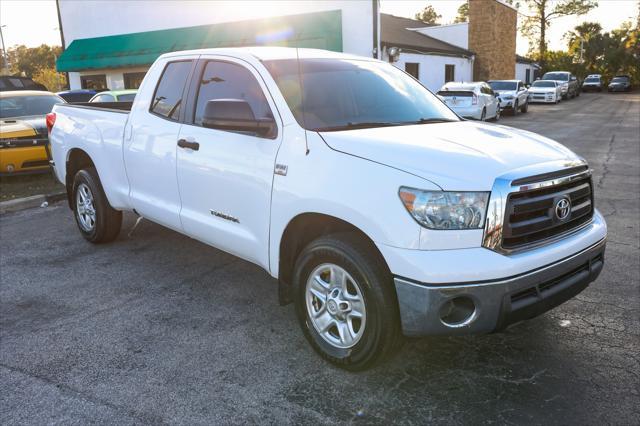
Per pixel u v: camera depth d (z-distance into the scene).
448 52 28.73
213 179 4.05
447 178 2.85
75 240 6.22
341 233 3.23
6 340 3.83
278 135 3.59
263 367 3.41
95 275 5.08
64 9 26.47
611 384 3.16
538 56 63.16
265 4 21.22
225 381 3.26
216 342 3.75
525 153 3.19
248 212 3.80
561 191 3.12
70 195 6.13
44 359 3.55
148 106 4.80
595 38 70.88
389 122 3.85
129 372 3.38
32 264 5.43
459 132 3.62
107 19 25.42
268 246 3.66
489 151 3.15
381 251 2.91
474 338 3.72
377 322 3.03
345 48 20.22
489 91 21.55
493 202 2.80
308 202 3.27
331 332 3.41
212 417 2.92
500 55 35.09
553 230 3.11
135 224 6.62
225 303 4.41
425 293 2.78
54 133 6.19
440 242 2.79
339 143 3.29
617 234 6.07
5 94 10.89
